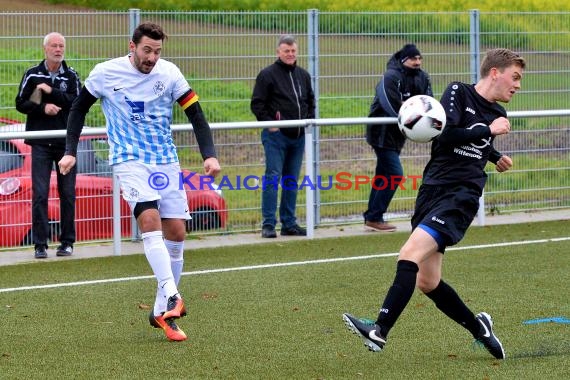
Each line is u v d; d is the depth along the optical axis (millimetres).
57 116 27469
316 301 21922
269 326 19562
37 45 31344
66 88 27422
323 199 33094
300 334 18891
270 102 30453
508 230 31656
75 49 31391
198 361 16938
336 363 16797
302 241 30234
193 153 31219
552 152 36156
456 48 35719
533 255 27328
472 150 16516
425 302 21406
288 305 21531
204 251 28656
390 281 24125
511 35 36688
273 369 16422
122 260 27328
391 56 34375
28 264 26797
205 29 32812
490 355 17234
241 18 33156
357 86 34312
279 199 32406
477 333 16797
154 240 18203
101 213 29641
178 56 32594
